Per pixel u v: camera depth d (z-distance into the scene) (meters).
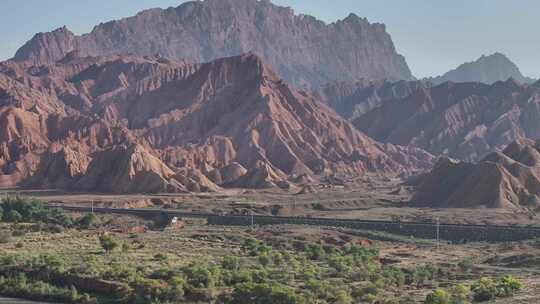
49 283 99.12
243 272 100.62
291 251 140.25
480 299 87.62
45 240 136.75
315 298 88.06
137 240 141.50
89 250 124.12
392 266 120.38
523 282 100.38
